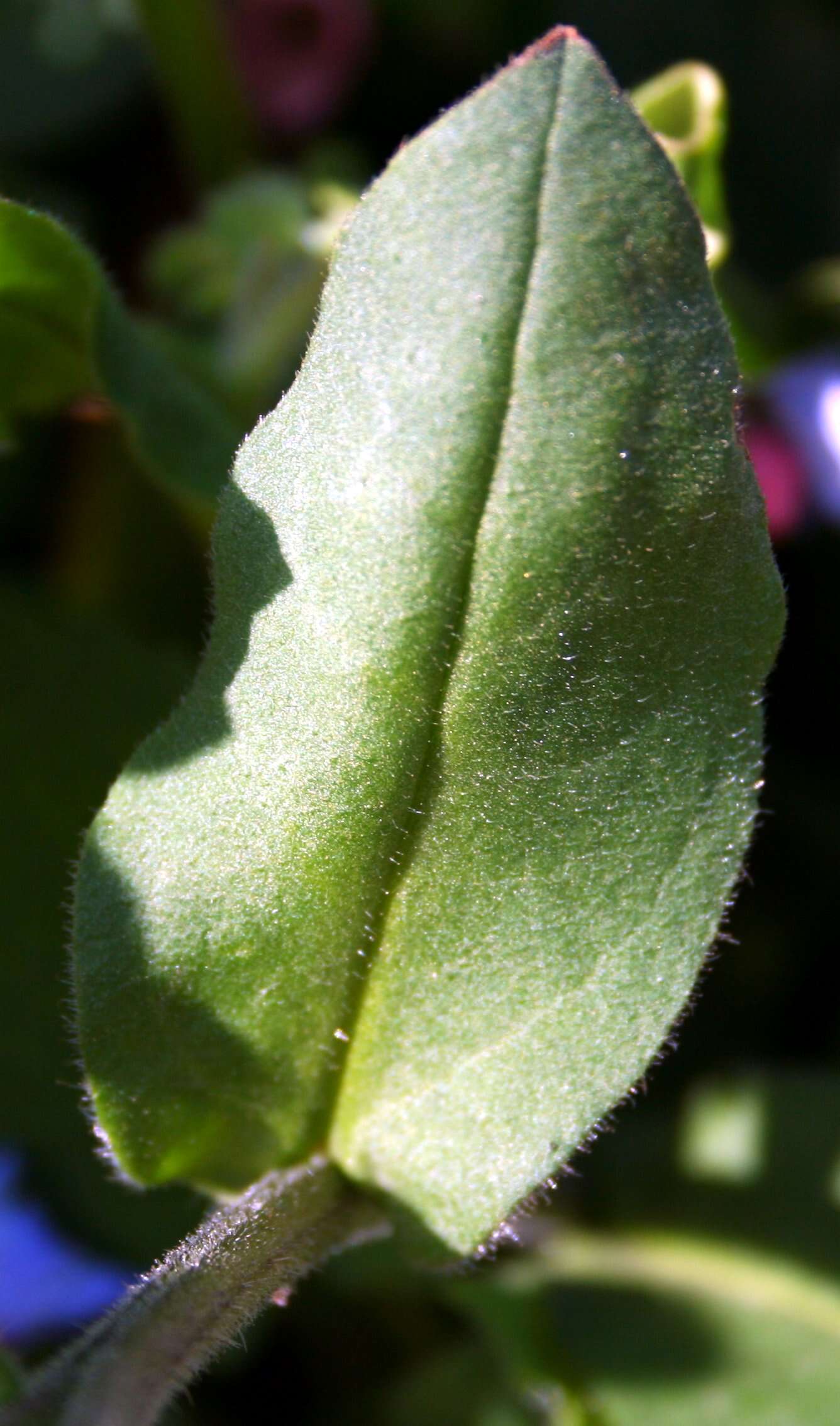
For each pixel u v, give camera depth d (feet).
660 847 0.31
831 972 0.52
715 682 0.30
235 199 0.51
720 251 0.41
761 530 0.29
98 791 0.46
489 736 0.30
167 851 0.31
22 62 0.62
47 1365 0.30
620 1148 0.50
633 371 0.28
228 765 0.31
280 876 0.31
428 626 0.29
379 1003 0.32
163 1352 0.30
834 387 0.52
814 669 0.55
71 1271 0.46
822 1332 0.45
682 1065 0.52
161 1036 0.32
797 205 0.62
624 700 0.30
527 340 0.28
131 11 0.61
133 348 0.41
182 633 0.55
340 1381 0.47
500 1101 0.32
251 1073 0.33
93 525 0.56
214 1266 0.31
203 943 0.32
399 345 0.29
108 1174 0.46
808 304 0.51
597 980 0.31
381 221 0.29
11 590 0.46
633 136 0.28
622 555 0.29
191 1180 0.34
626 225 0.28
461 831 0.31
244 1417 0.47
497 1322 0.45
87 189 0.62
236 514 0.30
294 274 0.50
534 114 0.28
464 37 0.62
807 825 0.54
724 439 0.29
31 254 0.37
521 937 0.31
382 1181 0.33
